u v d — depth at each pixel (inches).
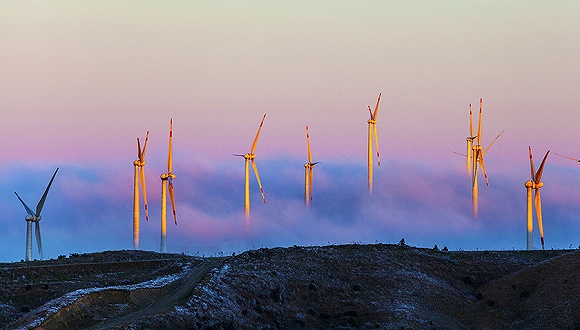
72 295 7199.8
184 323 6875.0
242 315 7377.0
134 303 7411.4
